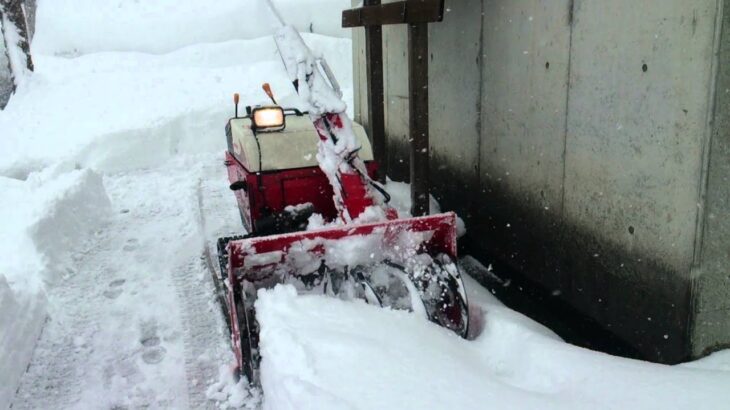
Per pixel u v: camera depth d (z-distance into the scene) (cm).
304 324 334
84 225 649
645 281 362
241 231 638
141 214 711
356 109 893
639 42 347
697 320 330
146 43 1605
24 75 1230
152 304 486
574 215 425
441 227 386
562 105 425
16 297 443
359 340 318
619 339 391
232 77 1312
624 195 371
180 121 1016
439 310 375
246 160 460
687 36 313
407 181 720
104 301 493
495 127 521
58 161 869
